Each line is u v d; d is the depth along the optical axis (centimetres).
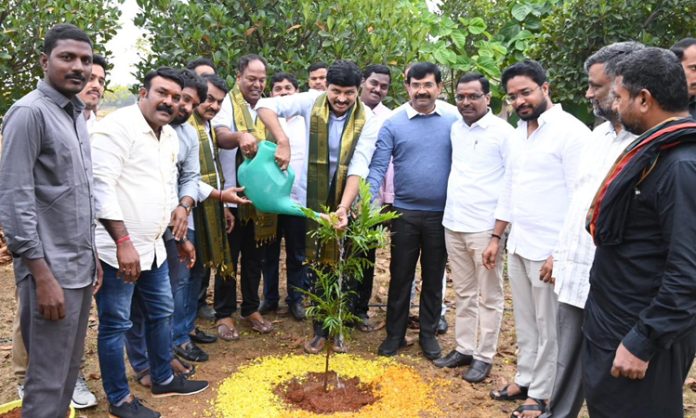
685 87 227
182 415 375
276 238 535
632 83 229
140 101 358
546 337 366
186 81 398
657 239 229
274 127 425
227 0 614
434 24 771
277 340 498
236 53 597
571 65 646
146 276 372
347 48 637
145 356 412
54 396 299
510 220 403
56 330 294
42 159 282
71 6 620
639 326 223
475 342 451
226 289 501
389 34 651
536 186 363
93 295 331
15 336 372
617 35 621
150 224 356
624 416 244
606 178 246
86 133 307
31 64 637
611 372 235
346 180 448
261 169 420
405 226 455
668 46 629
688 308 212
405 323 476
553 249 355
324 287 398
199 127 451
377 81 535
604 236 241
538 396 376
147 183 353
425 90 435
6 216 269
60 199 288
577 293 312
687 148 219
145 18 618
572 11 632
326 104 447
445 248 459
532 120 370
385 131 456
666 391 236
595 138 315
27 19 602
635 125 235
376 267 688
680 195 214
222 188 475
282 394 403
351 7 635
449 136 447
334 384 416
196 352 452
